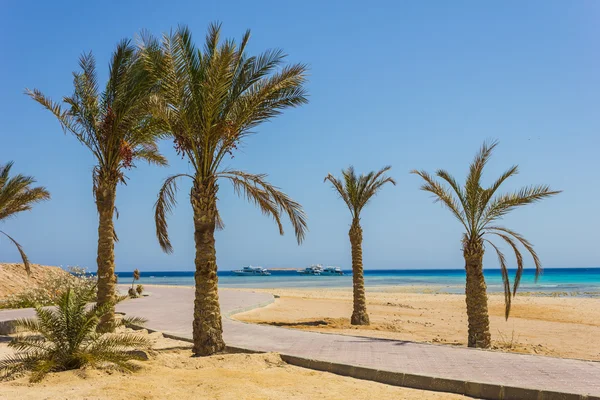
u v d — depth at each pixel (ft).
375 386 24.75
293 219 36.37
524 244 45.37
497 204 45.27
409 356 30.58
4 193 55.88
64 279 76.69
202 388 22.80
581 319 78.02
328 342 36.09
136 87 39.42
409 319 73.10
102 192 40.65
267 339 37.55
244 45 34.58
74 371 25.58
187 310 63.05
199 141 33.37
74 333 27.20
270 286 229.04
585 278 353.51
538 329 64.90
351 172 61.52
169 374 25.75
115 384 22.82
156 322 50.03
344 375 27.27
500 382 23.66
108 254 40.70
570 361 29.19
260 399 21.36
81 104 40.16
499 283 256.11
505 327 67.15
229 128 33.32
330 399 21.84
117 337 29.48
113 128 40.09
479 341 44.47
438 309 92.68
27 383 23.52
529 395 22.27
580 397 21.36
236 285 241.35
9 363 26.43
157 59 34.09
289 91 34.91
